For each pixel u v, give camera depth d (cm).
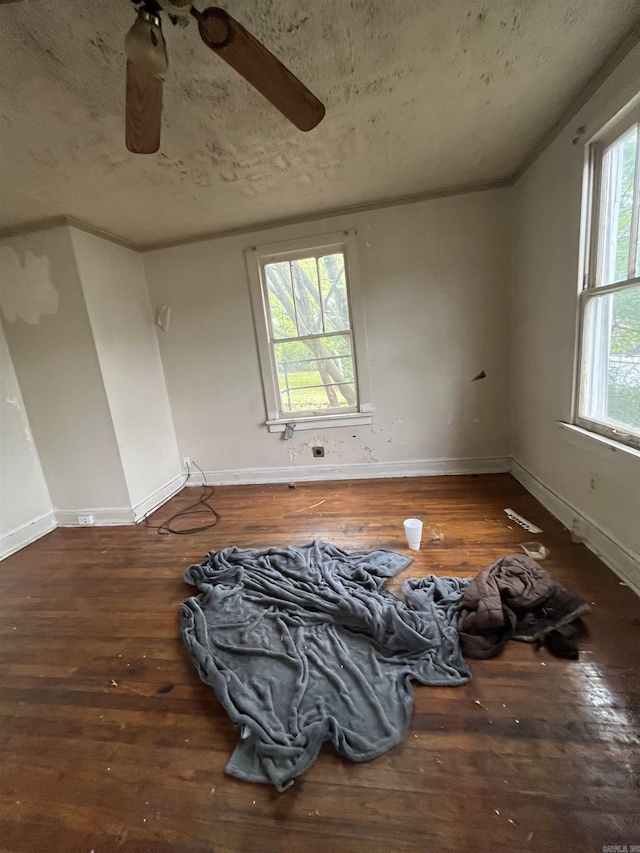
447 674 138
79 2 109
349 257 310
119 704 140
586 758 107
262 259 326
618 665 135
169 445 364
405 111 183
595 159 184
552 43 147
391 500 295
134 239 319
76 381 286
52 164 196
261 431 360
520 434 300
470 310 307
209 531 278
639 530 167
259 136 191
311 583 193
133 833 100
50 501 312
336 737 116
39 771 118
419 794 102
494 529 236
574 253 201
